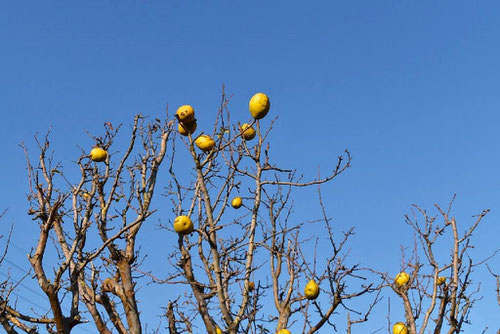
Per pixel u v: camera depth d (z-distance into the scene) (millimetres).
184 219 8719
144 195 10391
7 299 9016
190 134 8844
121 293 9898
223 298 8680
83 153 10328
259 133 9562
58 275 8578
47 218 9266
